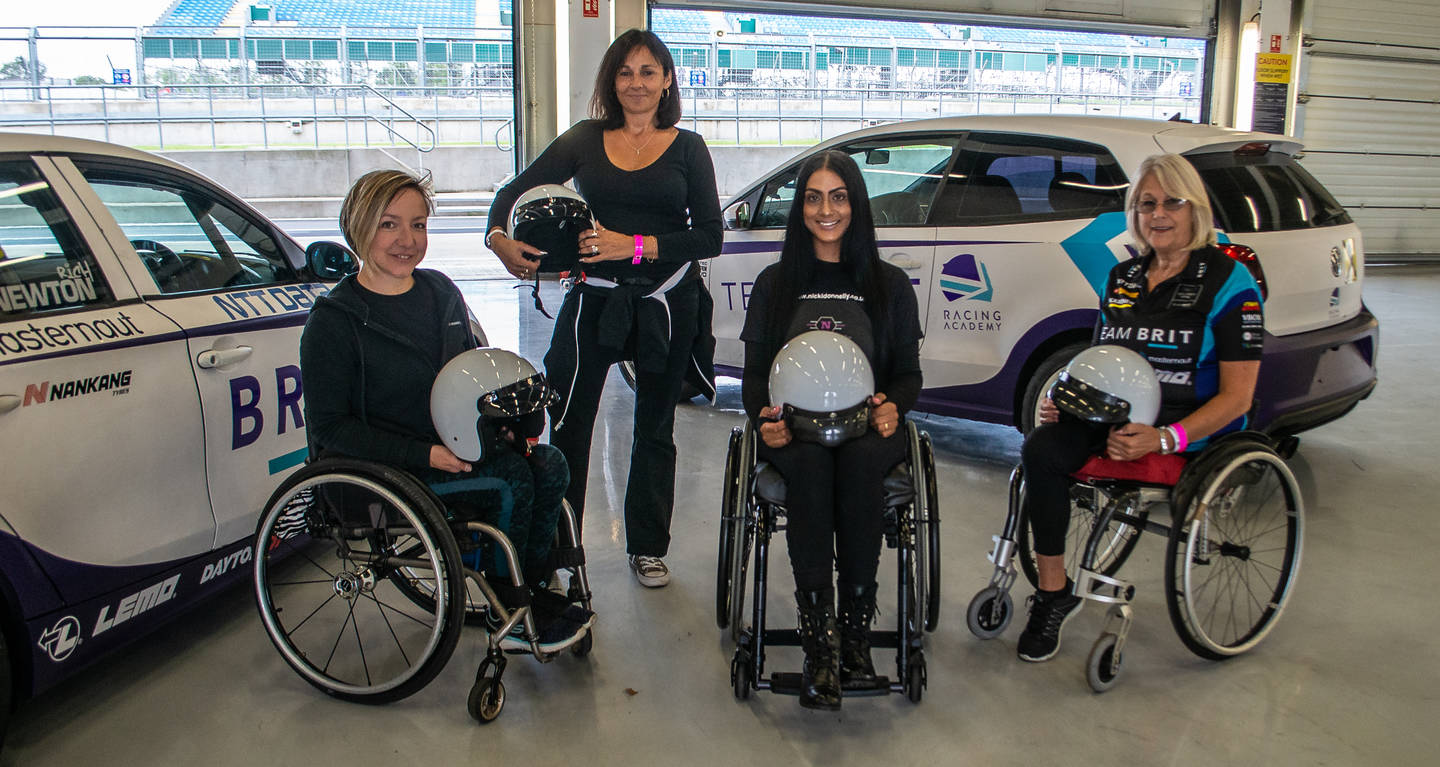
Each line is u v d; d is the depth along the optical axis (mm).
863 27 23844
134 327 2322
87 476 2172
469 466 2273
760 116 19250
